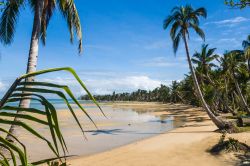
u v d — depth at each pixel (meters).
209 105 50.97
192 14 29.22
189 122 41.66
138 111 79.50
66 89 1.53
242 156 15.09
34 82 1.51
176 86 124.25
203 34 29.31
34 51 10.92
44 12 12.74
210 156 15.79
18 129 10.04
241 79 46.12
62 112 60.00
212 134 23.80
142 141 22.88
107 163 15.88
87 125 37.06
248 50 38.25
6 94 1.48
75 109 77.06
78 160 16.70
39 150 18.98
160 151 18.14
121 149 19.81
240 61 43.00
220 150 16.30
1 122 1.49
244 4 8.17
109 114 64.75
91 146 22.02
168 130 33.03
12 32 12.19
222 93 53.66
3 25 11.98
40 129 28.66
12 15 11.91
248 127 26.55
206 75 46.75
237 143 16.50
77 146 21.89
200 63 45.38
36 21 11.12
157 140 22.67
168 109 88.00
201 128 30.25
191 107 93.31
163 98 169.00
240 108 57.56
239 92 42.16
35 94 1.49
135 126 37.84
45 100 1.50
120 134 29.27
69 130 31.30
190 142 20.23
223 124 26.11
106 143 23.53
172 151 17.84
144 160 16.03
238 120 29.02
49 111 1.49
